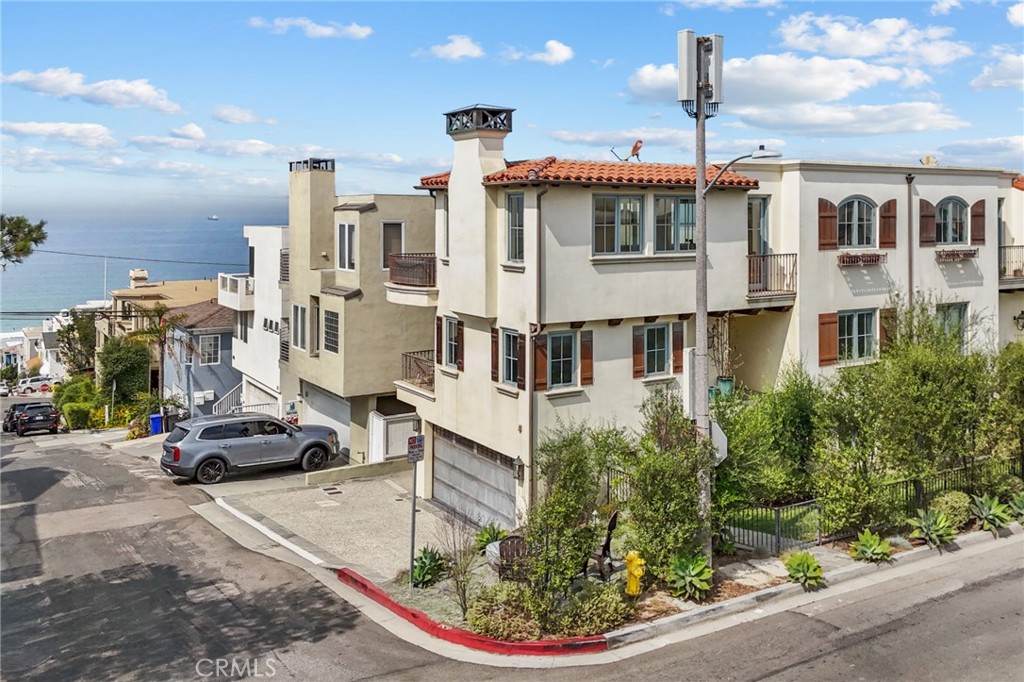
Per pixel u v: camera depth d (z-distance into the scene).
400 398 24.81
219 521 20.95
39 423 44.28
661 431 14.80
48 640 13.63
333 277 28.09
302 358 29.33
